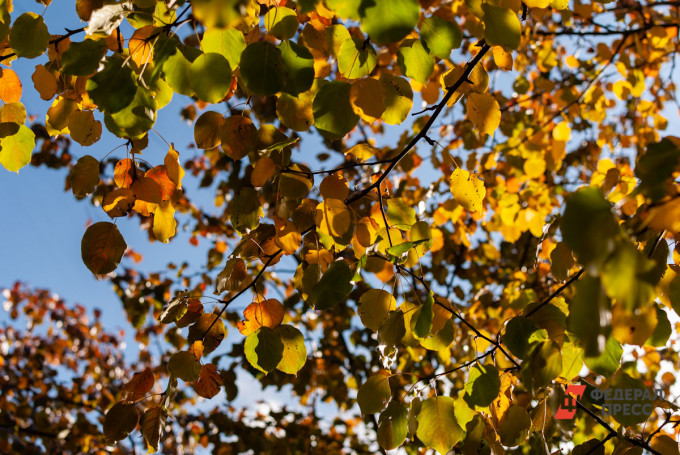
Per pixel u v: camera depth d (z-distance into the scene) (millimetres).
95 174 1112
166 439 3523
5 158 1134
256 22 1103
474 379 1122
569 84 2494
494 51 1167
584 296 815
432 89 1202
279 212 1183
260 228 1186
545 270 2043
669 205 870
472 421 1147
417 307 1156
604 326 810
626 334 961
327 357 3012
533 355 1083
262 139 1144
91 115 1112
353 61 1078
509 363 1243
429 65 1086
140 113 1030
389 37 921
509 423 1139
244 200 1144
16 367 4719
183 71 1033
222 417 2984
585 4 2053
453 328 1188
